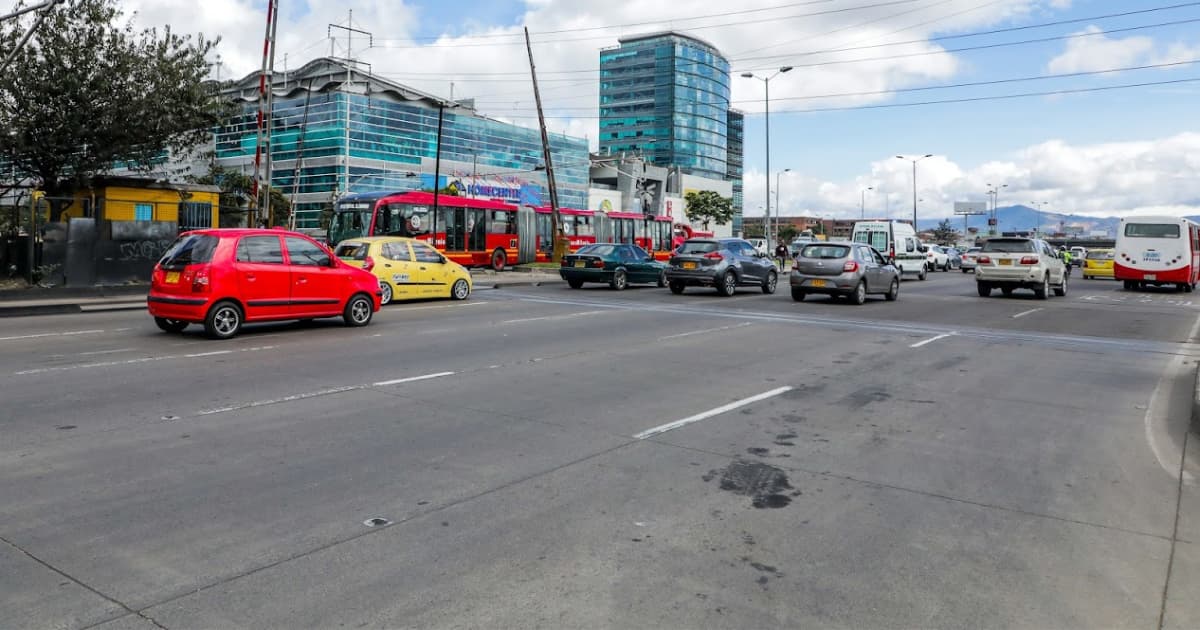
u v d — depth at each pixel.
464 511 4.80
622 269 25.41
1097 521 4.81
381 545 4.26
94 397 7.83
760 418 7.43
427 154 74.25
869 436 6.82
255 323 14.56
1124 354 12.29
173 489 5.09
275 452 5.98
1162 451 6.48
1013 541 4.48
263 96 24.48
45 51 21.17
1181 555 4.29
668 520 4.71
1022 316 18.17
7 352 10.73
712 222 113.00
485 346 11.89
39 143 21.70
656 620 3.48
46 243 19.86
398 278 19.05
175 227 21.97
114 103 22.05
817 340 13.18
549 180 38.66
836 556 4.23
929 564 4.14
